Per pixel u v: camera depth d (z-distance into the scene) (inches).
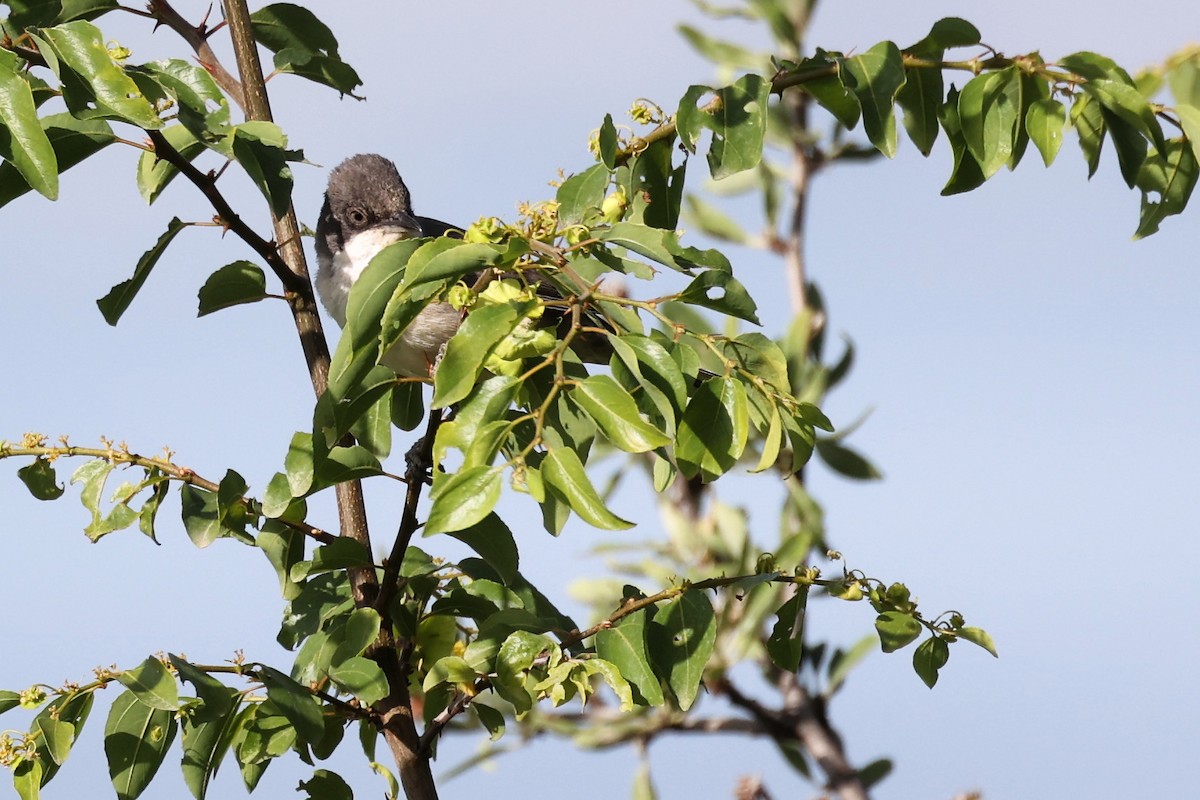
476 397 185.3
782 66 253.3
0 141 217.3
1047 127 247.4
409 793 254.7
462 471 171.9
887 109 237.8
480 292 204.4
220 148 236.5
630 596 245.3
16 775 229.8
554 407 213.9
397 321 200.1
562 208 222.5
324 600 271.9
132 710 232.7
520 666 219.8
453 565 272.5
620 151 251.9
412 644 263.9
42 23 243.0
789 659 247.6
